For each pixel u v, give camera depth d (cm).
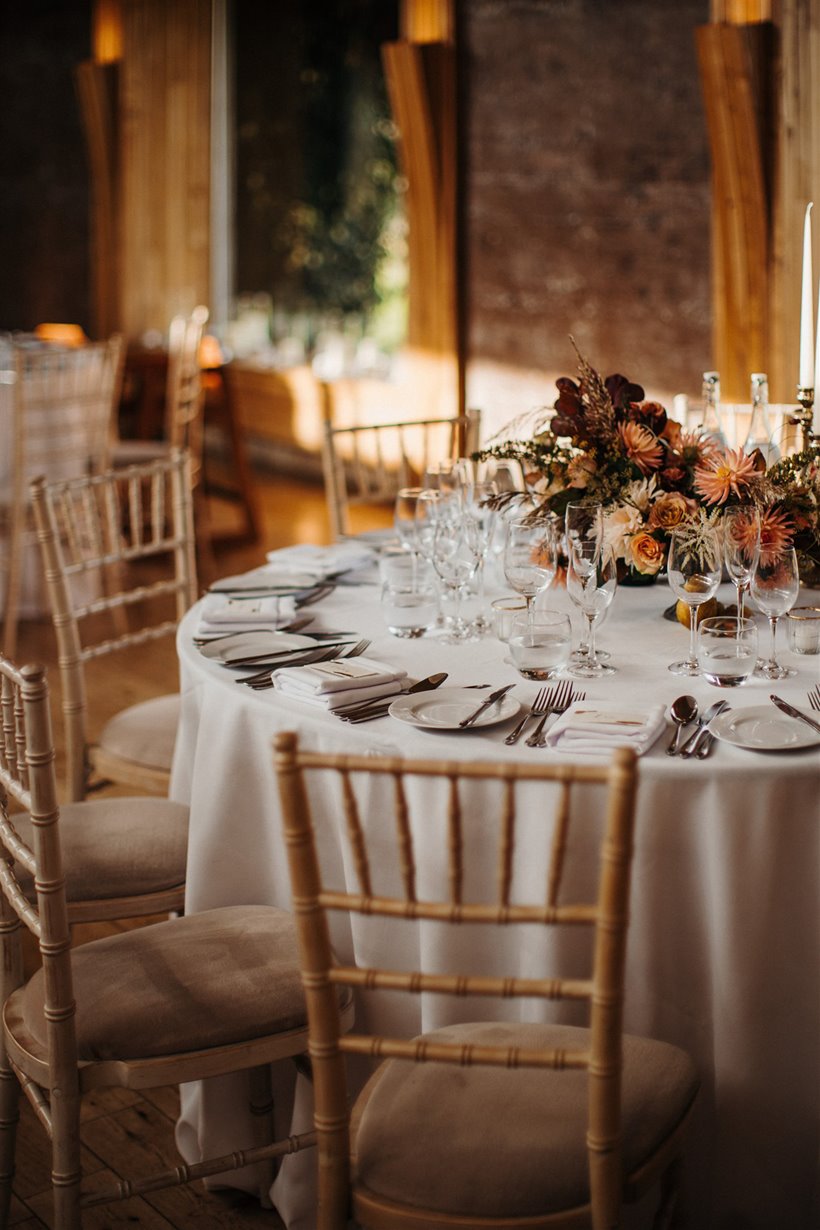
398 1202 144
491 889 177
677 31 513
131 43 809
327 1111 145
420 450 648
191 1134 215
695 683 196
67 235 920
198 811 204
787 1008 170
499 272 610
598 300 568
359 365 741
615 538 234
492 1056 139
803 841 166
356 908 138
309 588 252
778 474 232
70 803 255
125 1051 169
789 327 475
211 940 188
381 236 735
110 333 862
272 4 776
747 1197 174
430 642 221
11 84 931
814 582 244
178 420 565
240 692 197
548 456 246
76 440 500
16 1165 223
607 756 167
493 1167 143
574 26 552
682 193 525
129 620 528
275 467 807
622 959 133
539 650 193
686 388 540
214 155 829
